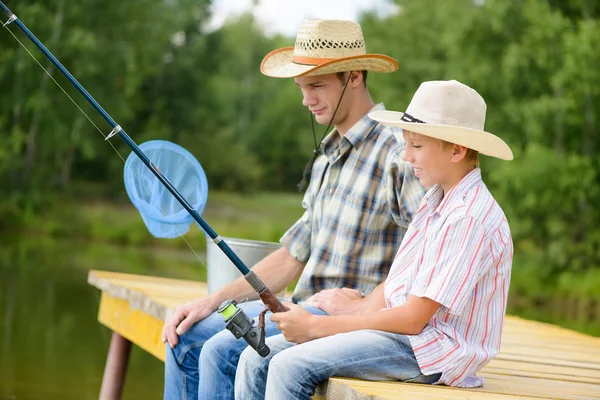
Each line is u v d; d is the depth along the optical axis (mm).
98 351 11812
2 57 37562
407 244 4520
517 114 29219
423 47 38625
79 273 20844
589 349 6758
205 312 5320
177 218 6051
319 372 4188
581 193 27391
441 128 4215
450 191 4297
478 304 4266
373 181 5137
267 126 62312
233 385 4836
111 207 42344
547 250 28953
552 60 28688
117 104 42469
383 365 4238
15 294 16672
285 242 5641
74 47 37844
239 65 66188
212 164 57062
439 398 3953
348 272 5203
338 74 5332
